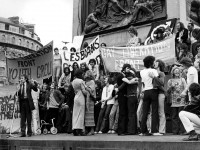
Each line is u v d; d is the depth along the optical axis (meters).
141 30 16.11
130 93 11.09
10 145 11.33
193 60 12.88
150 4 15.92
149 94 10.22
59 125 14.77
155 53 13.62
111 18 17.80
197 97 8.31
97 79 15.38
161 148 7.51
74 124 11.62
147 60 10.46
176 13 15.07
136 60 14.12
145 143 7.79
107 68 14.97
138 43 15.10
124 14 17.23
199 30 13.79
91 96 11.91
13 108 15.77
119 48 14.73
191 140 7.80
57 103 14.84
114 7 17.69
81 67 14.16
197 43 13.20
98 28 18.16
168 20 14.77
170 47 13.25
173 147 7.34
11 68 18.03
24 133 12.83
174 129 10.92
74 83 11.79
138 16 16.42
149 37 15.09
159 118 10.54
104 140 8.56
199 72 11.33
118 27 17.14
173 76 11.09
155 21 15.62
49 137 11.48
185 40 13.77
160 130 10.39
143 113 10.34
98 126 13.12
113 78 13.03
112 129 12.81
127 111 11.38
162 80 10.73
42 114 15.66
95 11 18.53
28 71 17.67
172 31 14.48
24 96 12.91
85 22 19.12
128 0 17.19
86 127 12.37
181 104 10.69
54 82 15.53
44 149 10.02
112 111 12.71
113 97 12.73
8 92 16.06
